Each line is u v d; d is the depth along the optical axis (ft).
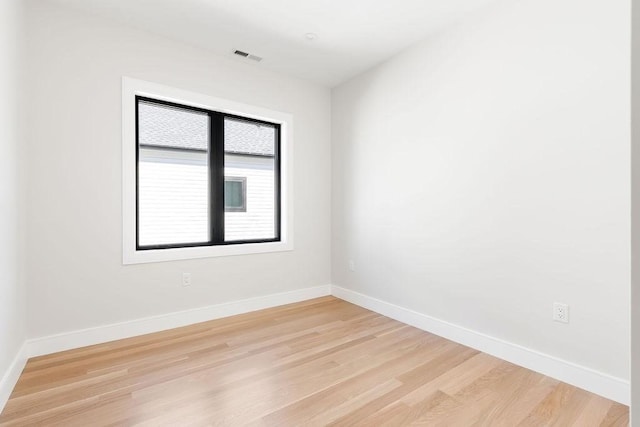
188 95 9.25
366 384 6.28
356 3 7.61
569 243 6.29
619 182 5.70
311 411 5.48
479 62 7.70
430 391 6.06
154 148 9.33
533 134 6.75
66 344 7.61
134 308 8.52
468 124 7.93
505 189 7.23
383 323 9.51
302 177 11.68
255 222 11.26
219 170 10.29
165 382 6.30
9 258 5.96
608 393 5.82
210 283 9.74
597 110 5.91
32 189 7.23
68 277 7.66
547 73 6.54
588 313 6.07
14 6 6.30
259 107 10.61
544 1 6.57
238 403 5.67
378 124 10.44
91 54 7.91
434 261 8.77
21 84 6.77
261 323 9.45
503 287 7.30
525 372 6.72
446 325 8.46
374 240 10.62
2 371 5.56
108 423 5.13
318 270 12.14
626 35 5.59
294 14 8.01
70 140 7.66
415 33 8.76
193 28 8.56
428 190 8.91
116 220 8.23
